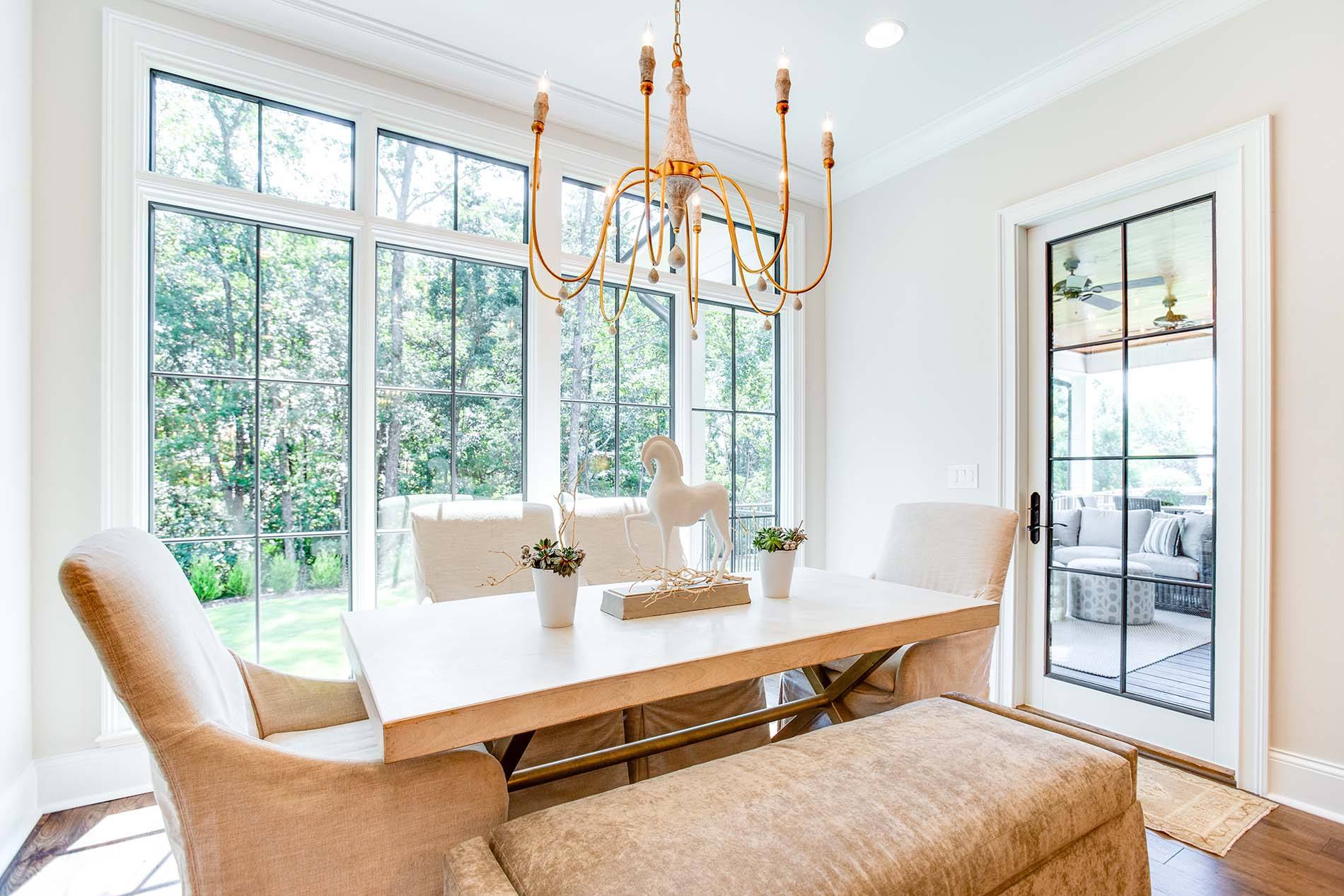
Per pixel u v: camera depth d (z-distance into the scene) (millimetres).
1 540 1867
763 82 2916
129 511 2213
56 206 2107
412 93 2756
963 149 3256
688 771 1226
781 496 3932
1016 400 2996
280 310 2557
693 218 2078
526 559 1600
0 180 1881
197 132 2404
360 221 2646
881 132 3385
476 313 2980
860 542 3793
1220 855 1844
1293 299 2141
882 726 1415
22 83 2006
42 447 2076
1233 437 2303
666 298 3555
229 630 2441
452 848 1051
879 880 927
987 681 2104
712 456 3701
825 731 1401
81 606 919
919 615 1691
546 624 1567
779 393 3965
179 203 2350
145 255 2285
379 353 2752
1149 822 2018
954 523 2332
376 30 2547
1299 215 2131
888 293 3645
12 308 1940
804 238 3984
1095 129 2717
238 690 1386
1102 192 2668
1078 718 2773
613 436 3348
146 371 2283
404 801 1057
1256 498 2207
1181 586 2443
